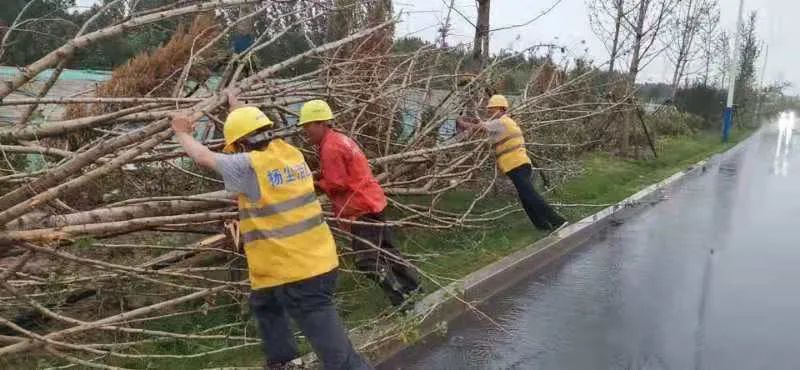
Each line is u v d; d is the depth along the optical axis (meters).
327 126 5.20
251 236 3.75
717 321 5.75
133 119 4.73
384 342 4.94
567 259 7.84
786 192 13.12
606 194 11.61
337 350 3.80
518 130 8.26
